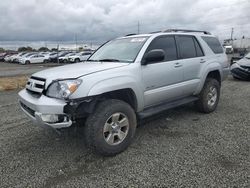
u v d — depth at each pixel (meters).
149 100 4.24
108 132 3.60
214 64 5.66
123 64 3.95
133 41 4.61
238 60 11.83
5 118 5.68
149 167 3.30
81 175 3.17
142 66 4.07
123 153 3.74
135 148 3.91
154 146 3.96
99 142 3.46
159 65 4.34
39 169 3.34
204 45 5.59
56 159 3.62
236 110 5.96
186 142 4.08
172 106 4.67
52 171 3.28
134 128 3.88
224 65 6.09
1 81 11.70
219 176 3.02
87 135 3.47
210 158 3.49
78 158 3.64
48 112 3.28
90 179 3.06
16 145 4.14
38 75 3.76
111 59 4.37
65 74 3.48
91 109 3.46
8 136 4.55
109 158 3.61
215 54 5.88
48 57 38.16
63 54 40.03
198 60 5.25
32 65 31.11
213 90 5.69
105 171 3.24
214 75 6.05
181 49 4.95
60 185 2.95
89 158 3.63
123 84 3.70
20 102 4.05
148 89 4.19
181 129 4.71
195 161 3.41
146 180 2.99
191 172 3.13
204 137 4.28
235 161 3.38
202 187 2.81
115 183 2.96
